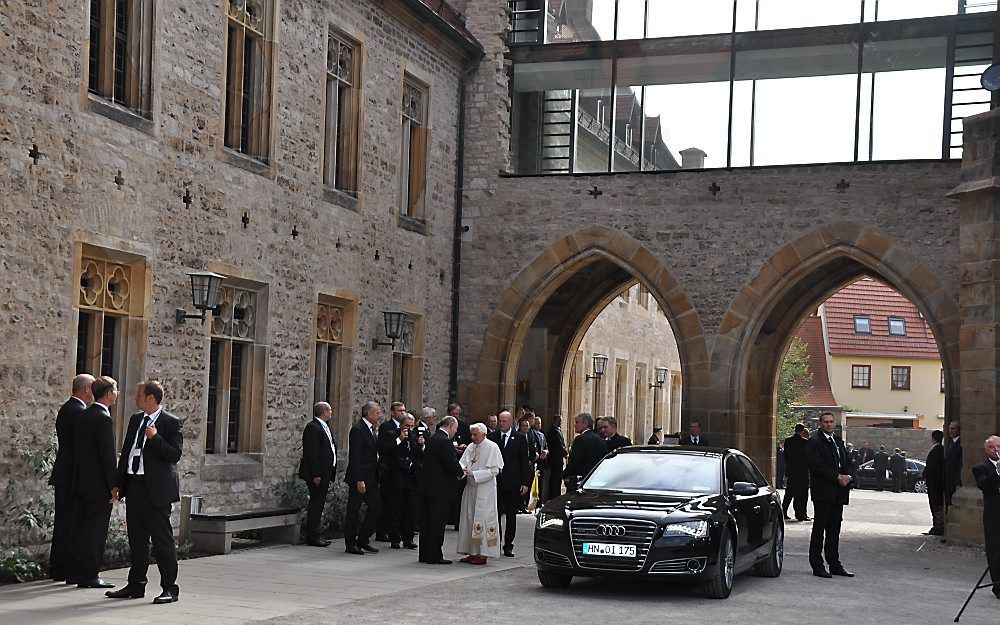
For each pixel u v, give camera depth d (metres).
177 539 13.14
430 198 20.09
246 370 15.20
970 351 16.30
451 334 20.89
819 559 12.72
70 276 11.59
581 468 14.46
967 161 16.55
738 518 11.16
